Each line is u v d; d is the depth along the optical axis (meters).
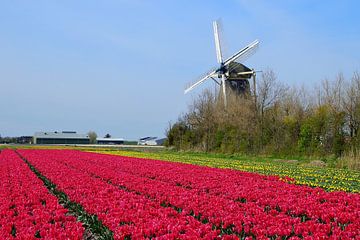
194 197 15.32
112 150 74.75
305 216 13.29
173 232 9.85
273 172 31.12
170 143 82.44
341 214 12.09
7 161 37.19
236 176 24.42
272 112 56.84
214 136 66.31
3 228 10.04
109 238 10.95
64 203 16.95
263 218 11.55
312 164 40.25
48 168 28.69
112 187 18.25
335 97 48.91
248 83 67.75
